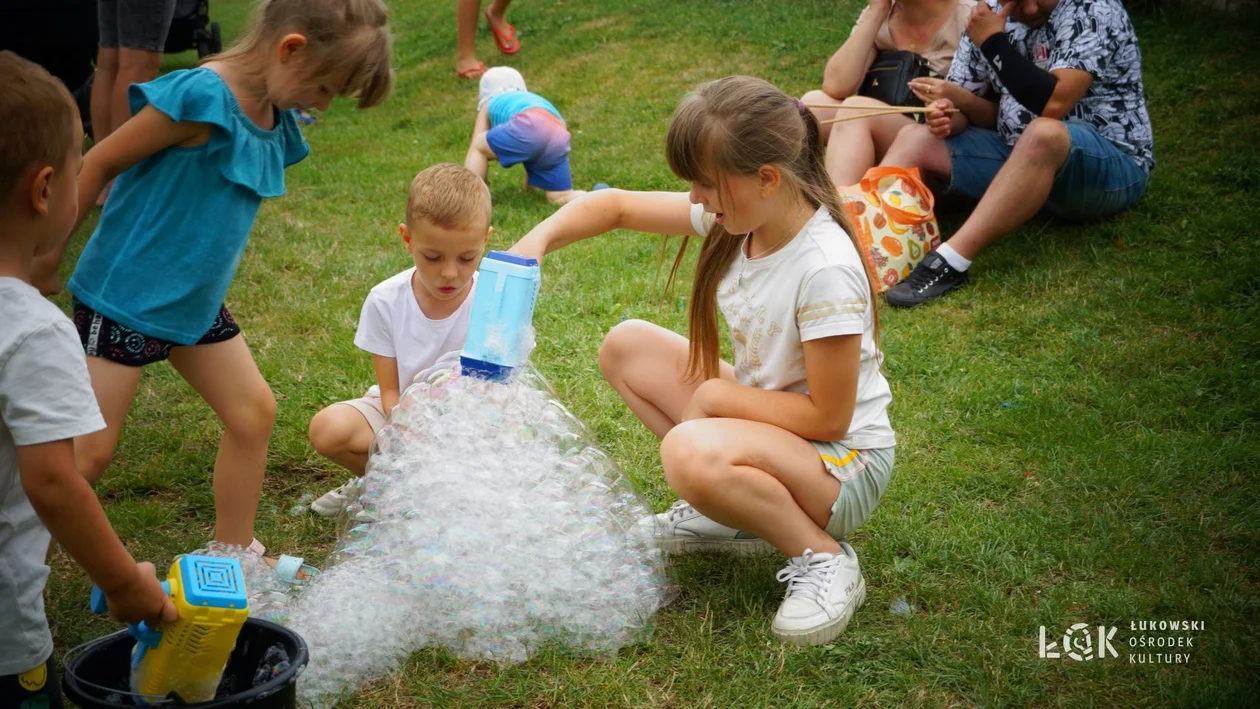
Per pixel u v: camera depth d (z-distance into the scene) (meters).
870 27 5.04
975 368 3.63
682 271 4.59
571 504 2.30
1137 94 4.48
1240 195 4.54
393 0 11.44
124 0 4.87
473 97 8.04
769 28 7.85
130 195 2.37
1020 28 4.46
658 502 2.91
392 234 5.27
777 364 2.40
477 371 2.36
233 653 1.96
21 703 1.74
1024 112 4.49
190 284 2.37
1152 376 3.47
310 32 2.24
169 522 2.88
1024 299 4.12
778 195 2.28
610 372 2.79
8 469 1.65
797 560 2.39
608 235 5.05
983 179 4.59
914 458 3.11
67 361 1.61
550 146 5.50
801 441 2.36
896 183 4.39
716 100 2.18
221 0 14.95
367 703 2.13
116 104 5.04
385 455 2.38
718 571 2.60
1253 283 3.91
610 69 7.72
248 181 2.37
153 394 3.58
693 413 2.47
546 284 4.45
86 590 2.52
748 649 2.28
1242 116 5.25
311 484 3.07
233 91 2.33
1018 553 2.64
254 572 2.44
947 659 2.26
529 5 9.74
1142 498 2.82
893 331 3.97
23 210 1.63
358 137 7.34
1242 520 2.71
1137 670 2.20
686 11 8.59
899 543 2.68
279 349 3.88
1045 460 3.06
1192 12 6.64
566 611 2.29
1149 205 4.56
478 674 2.23
